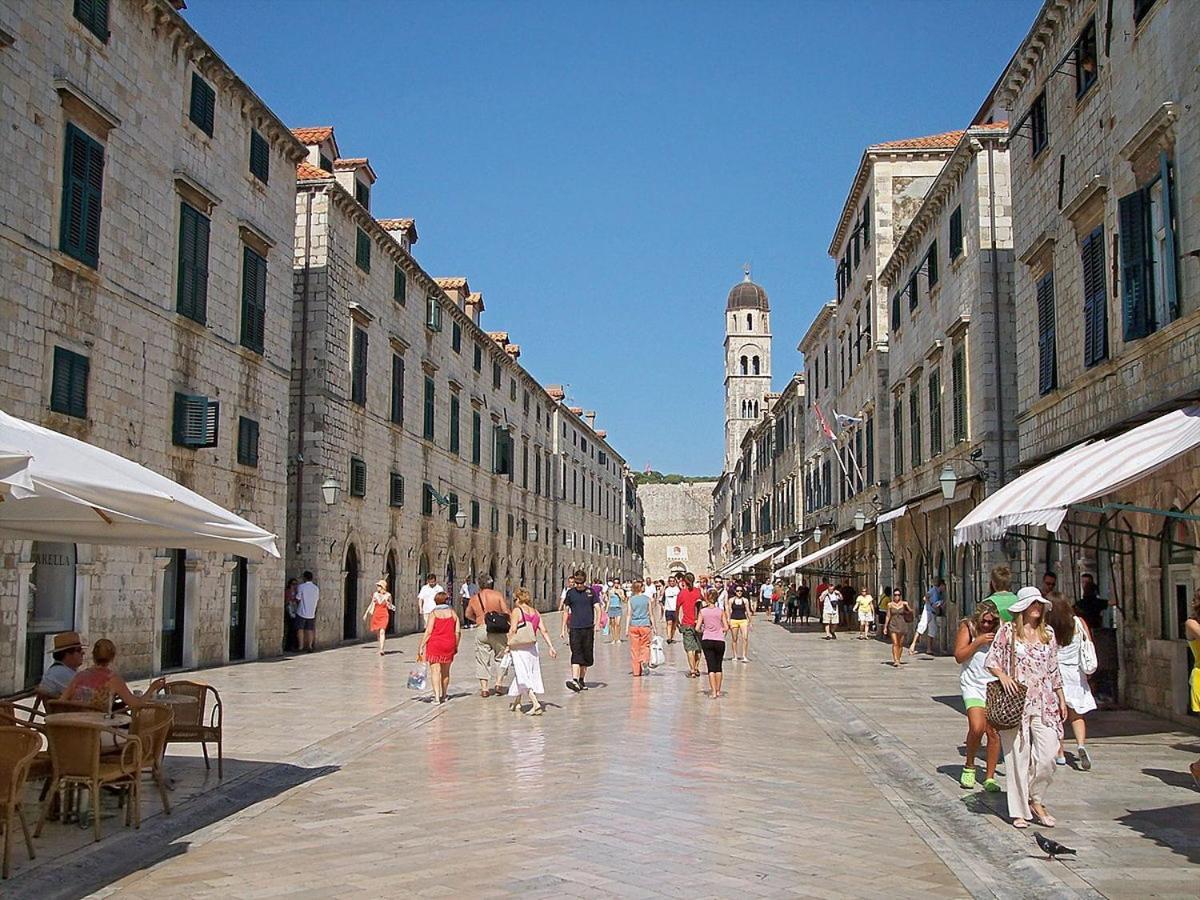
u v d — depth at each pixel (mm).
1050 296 20719
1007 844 8727
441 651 19172
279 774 12359
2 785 8016
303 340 33469
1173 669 15547
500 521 58125
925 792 11281
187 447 24078
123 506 9102
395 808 10477
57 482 8359
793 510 63906
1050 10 20109
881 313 39156
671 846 8820
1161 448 12633
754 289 127438
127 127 21875
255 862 8508
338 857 8609
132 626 22016
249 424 27344
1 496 8781
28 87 18688
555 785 11500
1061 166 20172
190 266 24312
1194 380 14867
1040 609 9500
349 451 35469
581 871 8039
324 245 33719
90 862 8391
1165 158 15609
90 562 20438
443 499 45844
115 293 21344
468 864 8289
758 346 126688
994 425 26125
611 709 18469
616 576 100625
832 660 28656
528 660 17922
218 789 11219
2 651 17906
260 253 28219
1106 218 17922
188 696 11977
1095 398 18469
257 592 28000
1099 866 8031
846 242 46000
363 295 37125
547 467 71625
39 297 18984
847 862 8383
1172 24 15594
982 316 26484
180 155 24078
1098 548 16109
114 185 21391
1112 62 17797
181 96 24156
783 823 9727
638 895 7422
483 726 16375
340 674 24219
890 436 38406
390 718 17047
